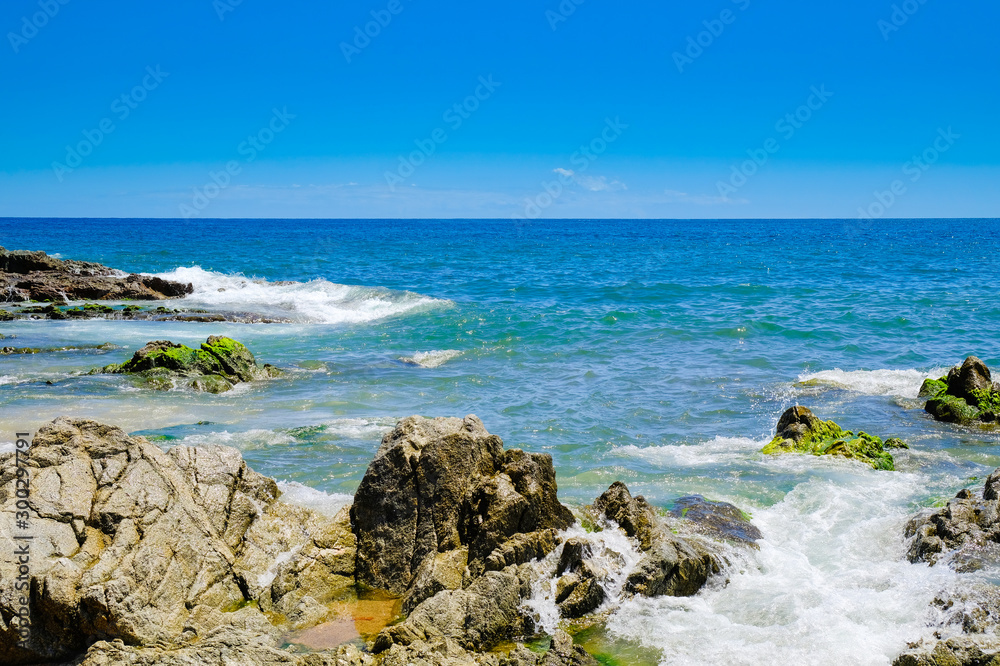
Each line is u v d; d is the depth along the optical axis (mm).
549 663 8352
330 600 10289
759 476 14516
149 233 153000
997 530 10773
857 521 12281
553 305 38625
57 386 20812
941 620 8930
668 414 19141
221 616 9438
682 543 10523
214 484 11266
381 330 31750
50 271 43969
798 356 26000
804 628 9000
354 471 14445
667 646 8859
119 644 8312
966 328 30891
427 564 10383
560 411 19219
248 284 46562
